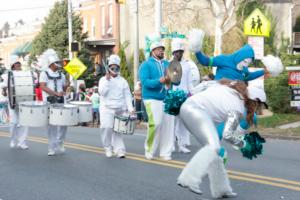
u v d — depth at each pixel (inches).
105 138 432.1
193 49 309.3
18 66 482.9
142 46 1466.5
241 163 397.4
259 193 301.0
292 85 721.0
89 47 1625.2
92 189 320.2
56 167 392.2
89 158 429.4
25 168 390.6
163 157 417.1
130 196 300.2
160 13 793.6
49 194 310.3
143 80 401.4
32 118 422.3
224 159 282.7
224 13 1161.4
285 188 313.4
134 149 479.5
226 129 255.3
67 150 475.5
